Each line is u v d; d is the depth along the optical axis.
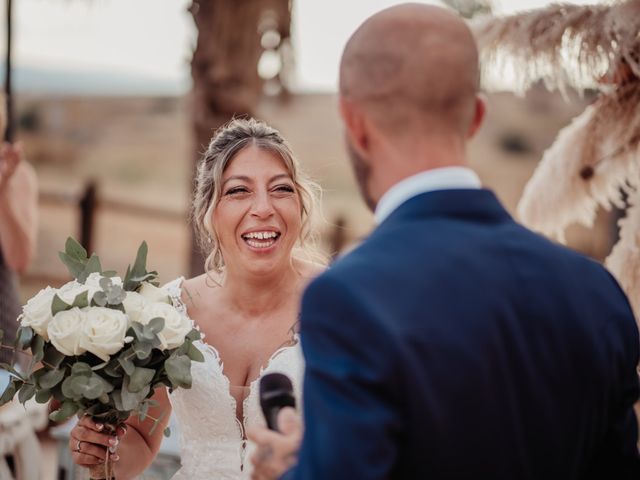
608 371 1.35
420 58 1.32
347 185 15.29
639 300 2.38
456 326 1.25
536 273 1.34
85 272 2.19
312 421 1.22
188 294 2.61
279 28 5.06
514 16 2.42
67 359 2.04
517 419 1.28
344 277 1.26
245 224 2.46
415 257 1.29
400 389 1.20
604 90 2.44
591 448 1.38
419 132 1.34
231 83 5.00
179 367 2.05
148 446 2.43
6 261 3.83
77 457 2.15
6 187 3.85
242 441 2.49
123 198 16.20
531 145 15.88
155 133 18.80
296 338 2.51
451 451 1.23
